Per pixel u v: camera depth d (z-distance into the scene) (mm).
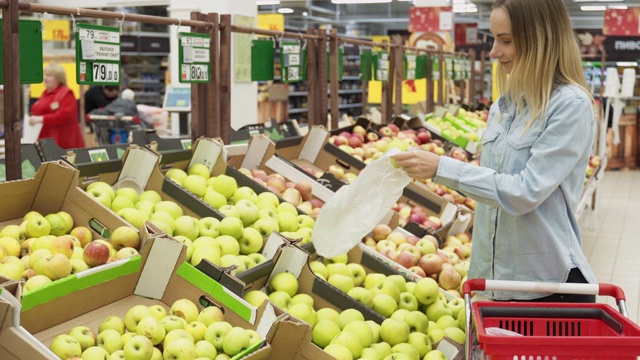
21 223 2543
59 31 10930
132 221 2734
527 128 2338
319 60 5371
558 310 2238
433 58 9102
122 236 2457
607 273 7277
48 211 2602
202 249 2682
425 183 5086
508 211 2293
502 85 2510
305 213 3498
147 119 9203
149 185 3068
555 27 2305
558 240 2375
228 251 2803
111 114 8391
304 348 2238
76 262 2301
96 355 1999
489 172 2297
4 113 2744
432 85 9148
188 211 3027
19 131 2781
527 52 2320
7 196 2488
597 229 9547
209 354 2152
